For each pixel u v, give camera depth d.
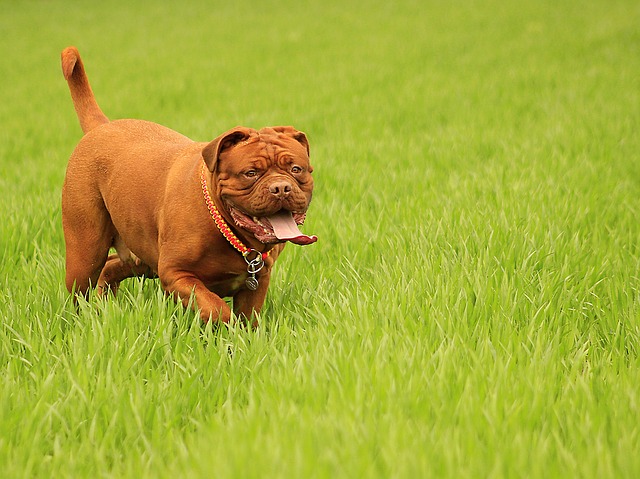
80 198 9.85
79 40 52.03
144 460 6.29
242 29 56.16
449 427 6.30
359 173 17.14
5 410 6.82
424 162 18.62
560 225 12.75
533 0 66.69
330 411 6.55
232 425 6.37
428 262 10.64
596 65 34.78
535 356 7.74
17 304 9.41
